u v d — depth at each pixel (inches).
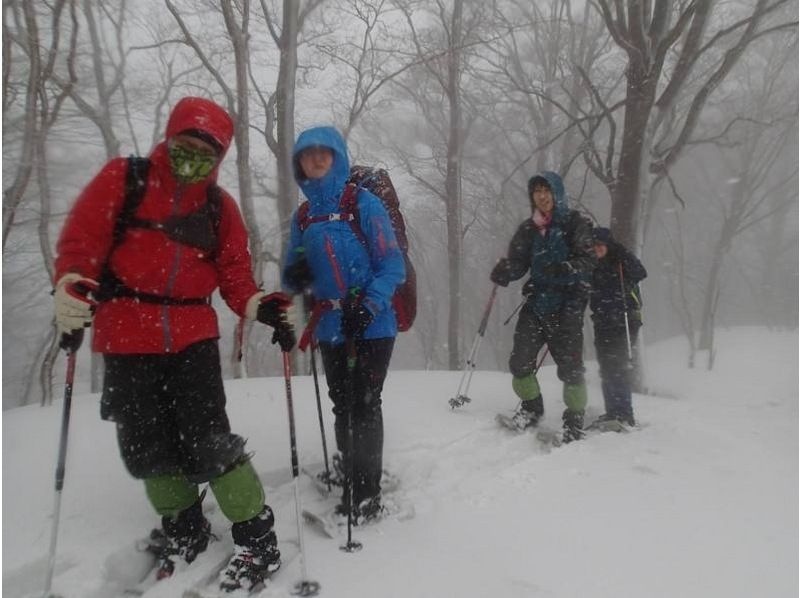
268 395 179.8
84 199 83.7
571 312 159.2
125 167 85.0
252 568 86.2
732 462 138.5
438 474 132.0
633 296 178.2
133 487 112.9
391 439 148.5
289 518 108.3
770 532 100.8
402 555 94.2
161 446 89.0
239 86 297.1
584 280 159.0
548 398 204.1
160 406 89.1
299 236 114.0
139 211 84.9
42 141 208.7
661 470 132.5
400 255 107.0
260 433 146.1
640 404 213.9
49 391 197.6
